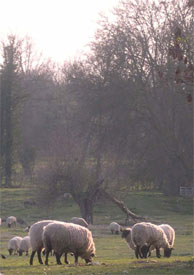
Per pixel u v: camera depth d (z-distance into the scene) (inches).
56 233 1256.2
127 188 3560.5
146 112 3737.7
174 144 3668.8
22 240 1895.9
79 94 3821.4
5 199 4072.3
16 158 5034.5
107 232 2849.4
